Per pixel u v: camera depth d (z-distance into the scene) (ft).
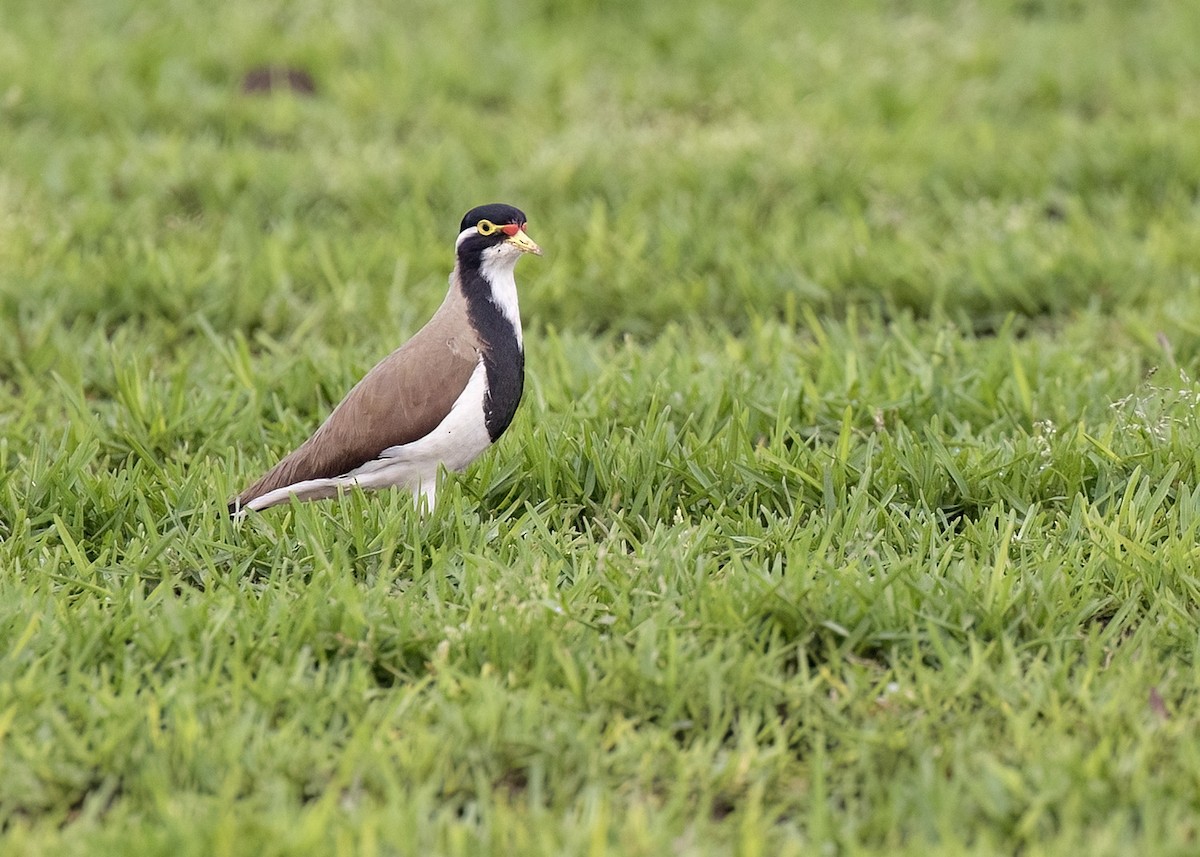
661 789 26.08
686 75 74.08
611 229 56.13
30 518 34.58
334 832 24.04
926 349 45.06
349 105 69.36
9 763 25.59
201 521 33.58
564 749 26.37
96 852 23.32
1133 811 24.80
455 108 68.90
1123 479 35.55
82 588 31.32
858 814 25.26
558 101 71.05
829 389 41.83
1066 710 27.20
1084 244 52.06
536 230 55.98
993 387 40.88
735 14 82.33
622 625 29.76
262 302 49.65
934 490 35.09
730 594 30.17
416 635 29.45
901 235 54.03
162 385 42.24
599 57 76.89
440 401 32.73
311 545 32.37
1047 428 37.96
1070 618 30.07
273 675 27.58
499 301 33.60
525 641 29.07
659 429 36.60
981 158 61.31
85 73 71.20
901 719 27.07
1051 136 63.36
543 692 27.73
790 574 30.68
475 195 59.11
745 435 36.88
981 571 30.63
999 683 27.76
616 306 50.57
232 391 41.60
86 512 34.73
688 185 60.03
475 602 29.89
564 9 82.58
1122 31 79.87
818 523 33.24
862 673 28.35
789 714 27.84
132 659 28.89
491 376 33.22
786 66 74.18
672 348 44.91
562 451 36.11
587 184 59.88
